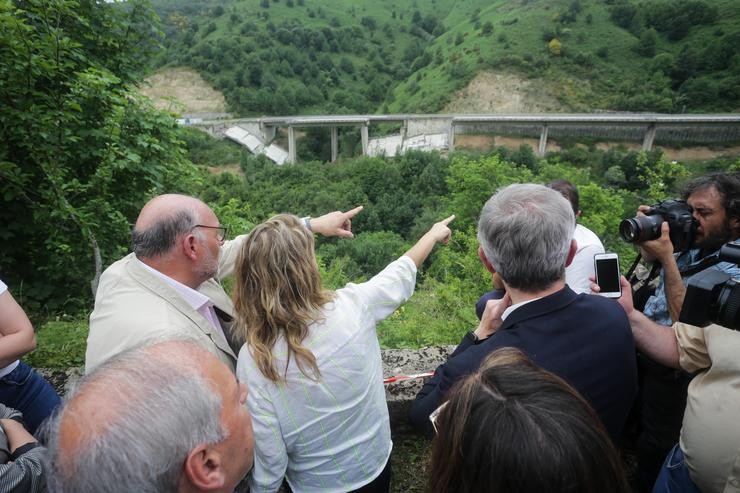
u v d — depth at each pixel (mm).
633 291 2316
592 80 88625
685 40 90812
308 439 1404
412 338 4582
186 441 792
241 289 1383
